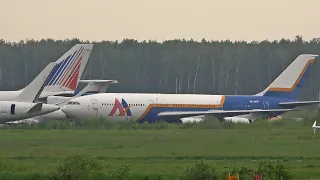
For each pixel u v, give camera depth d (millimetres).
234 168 197250
